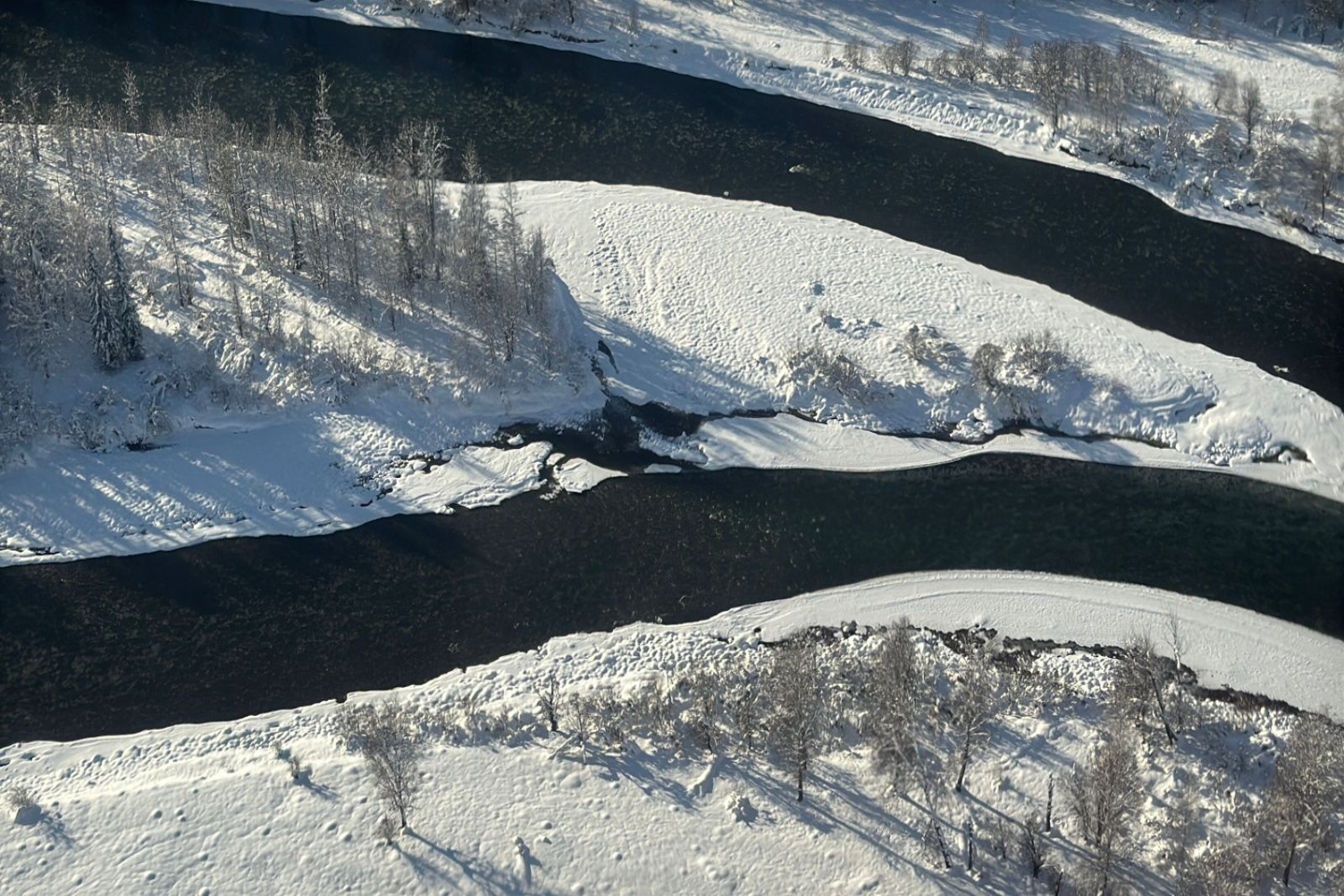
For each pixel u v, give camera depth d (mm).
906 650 96312
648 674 100500
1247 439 116688
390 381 118938
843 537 110438
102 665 102125
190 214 131500
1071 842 89312
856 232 134625
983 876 87875
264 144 134000
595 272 129000
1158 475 115062
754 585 107188
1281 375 122375
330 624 104562
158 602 105688
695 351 123000
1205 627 103875
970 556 109000
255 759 95438
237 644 103312
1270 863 87750
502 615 105250
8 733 98125
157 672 101750
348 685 100938
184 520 110438
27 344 116250
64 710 99562
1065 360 120750
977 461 116062
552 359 120312
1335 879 87438
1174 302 128875
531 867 88500
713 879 88125
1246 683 100125
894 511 112250
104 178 131125
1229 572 107938
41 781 94938
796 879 88062
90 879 88312
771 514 112000
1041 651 102188
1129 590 106562
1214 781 92750
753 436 117438
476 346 120875
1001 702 97188
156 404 116062
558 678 100688
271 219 129375
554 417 118125
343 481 113562
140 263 125312
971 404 119500
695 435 117500
